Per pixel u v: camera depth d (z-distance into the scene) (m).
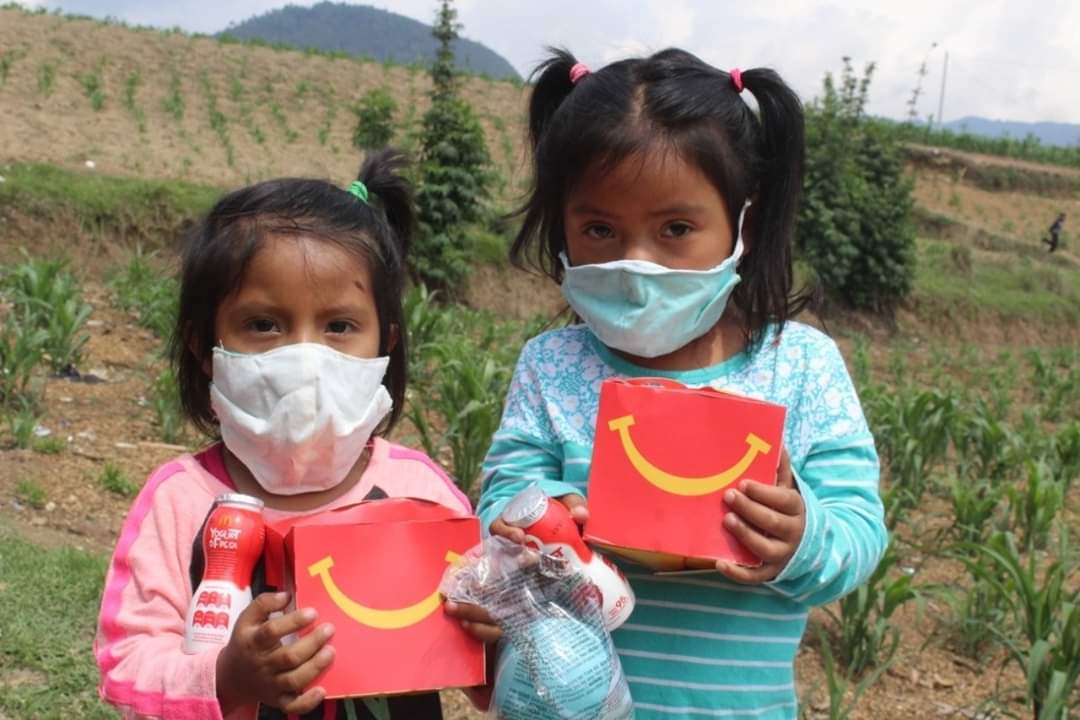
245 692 1.46
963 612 4.82
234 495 1.58
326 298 1.72
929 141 36.47
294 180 1.87
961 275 22.94
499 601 1.54
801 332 2.03
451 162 14.15
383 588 1.53
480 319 12.68
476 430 5.44
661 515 1.62
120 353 8.11
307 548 1.52
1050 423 12.56
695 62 1.95
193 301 1.79
